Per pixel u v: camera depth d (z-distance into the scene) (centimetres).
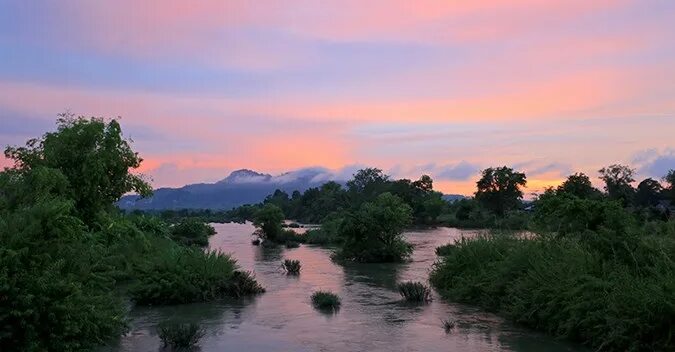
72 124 2338
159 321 1341
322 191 11938
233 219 12394
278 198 14400
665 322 954
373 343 1116
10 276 819
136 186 2445
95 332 920
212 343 1117
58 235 938
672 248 1155
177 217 9744
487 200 9375
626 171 7744
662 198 8056
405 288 1670
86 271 955
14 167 2106
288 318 1382
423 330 1240
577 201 1416
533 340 1138
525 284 1327
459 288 1677
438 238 5016
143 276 1642
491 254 1755
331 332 1219
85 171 2184
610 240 1225
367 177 12181
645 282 1041
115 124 2369
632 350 959
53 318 820
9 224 893
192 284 1641
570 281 1159
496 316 1408
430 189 9906
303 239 4662
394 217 2970
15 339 806
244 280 1780
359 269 2570
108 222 2220
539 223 1591
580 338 1109
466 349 1064
